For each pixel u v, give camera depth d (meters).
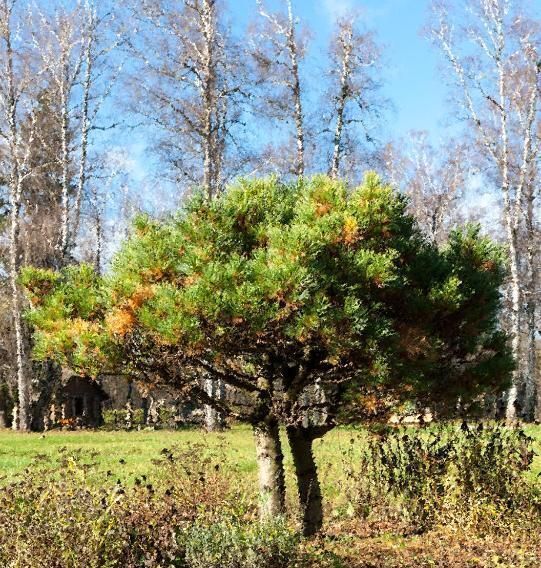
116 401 50.00
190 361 6.46
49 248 29.33
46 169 28.67
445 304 6.62
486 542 7.46
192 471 9.05
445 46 24.48
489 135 25.02
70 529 5.27
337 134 24.83
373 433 7.35
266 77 23.61
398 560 6.76
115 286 6.15
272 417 7.21
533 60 23.70
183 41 22.47
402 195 7.02
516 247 23.92
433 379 7.12
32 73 26.17
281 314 5.69
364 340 6.09
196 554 5.53
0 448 18.70
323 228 6.01
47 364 31.44
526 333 29.94
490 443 8.16
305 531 7.40
